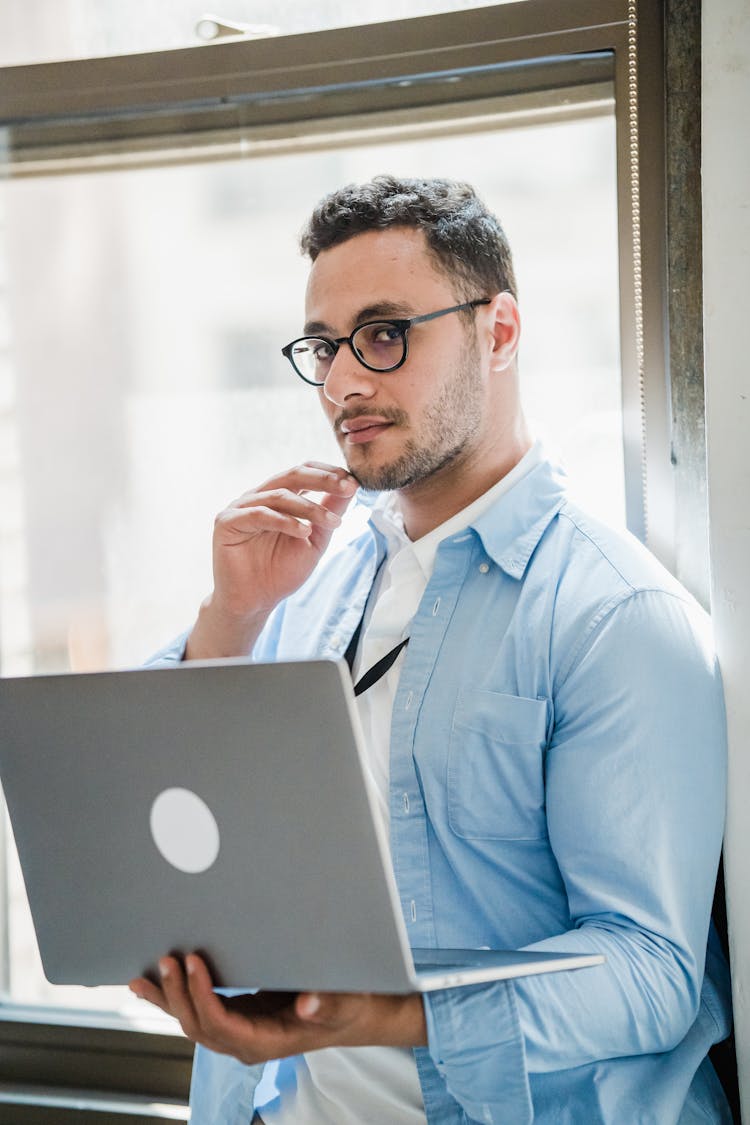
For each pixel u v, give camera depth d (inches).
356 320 52.7
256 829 38.3
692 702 47.9
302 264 64.5
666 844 46.1
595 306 59.9
